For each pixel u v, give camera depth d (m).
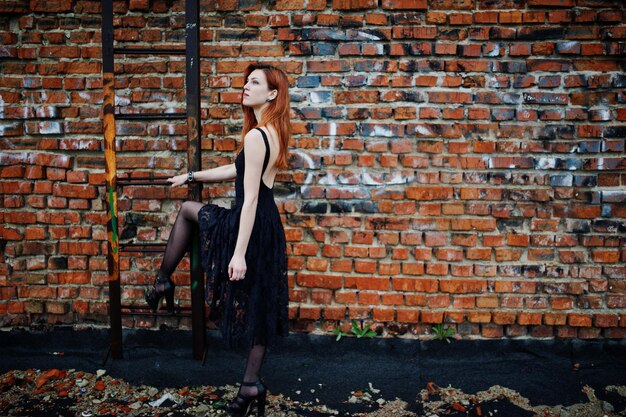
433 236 3.28
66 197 3.35
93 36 3.28
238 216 2.59
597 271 3.24
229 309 2.56
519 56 3.19
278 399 2.92
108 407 2.79
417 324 3.33
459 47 3.19
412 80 3.22
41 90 3.31
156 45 3.26
